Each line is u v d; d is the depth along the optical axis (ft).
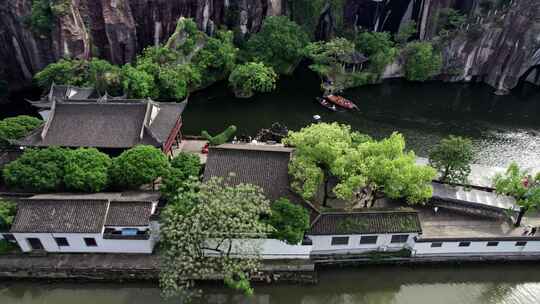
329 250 138.00
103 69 219.61
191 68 247.70
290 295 134.10
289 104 242.78
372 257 137.80
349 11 285.84
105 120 168.45
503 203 149.18
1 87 234.79
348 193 132.46
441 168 164.14
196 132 214.28
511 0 255.91
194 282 131.03
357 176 132.98
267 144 193.88
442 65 267.39
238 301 132.57
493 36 253.24
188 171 147.33
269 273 133.69
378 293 136.98
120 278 133.18
